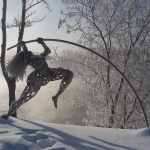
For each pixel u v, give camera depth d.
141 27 10.11
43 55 5.21
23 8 7.93
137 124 10.09
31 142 3.74
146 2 10.08
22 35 8.02
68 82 5.07
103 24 10.20
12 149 3.51
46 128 4.56
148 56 10.05
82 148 3.67
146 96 10.02
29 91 4.94
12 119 5.14
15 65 5.12
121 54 10.18
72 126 4.90
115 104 10.30
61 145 3.71
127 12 10.02
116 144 3.90
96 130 4.66
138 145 3.88
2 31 7.71
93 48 10.57
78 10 9.93
